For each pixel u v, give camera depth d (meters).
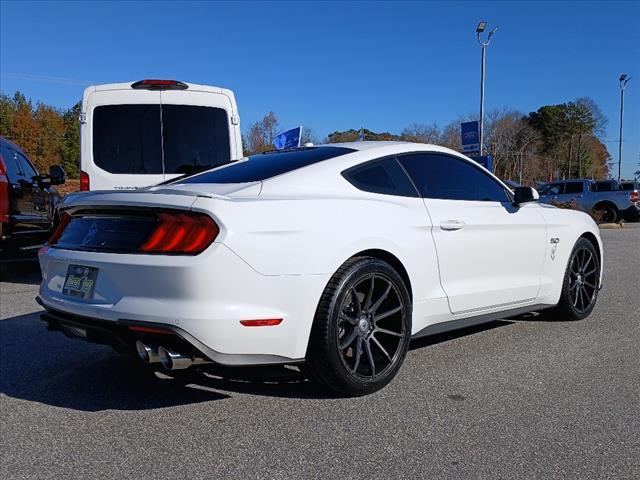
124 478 2.63
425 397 3.53
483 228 4.34
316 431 3.07
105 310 3.11
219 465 2.73
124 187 6.93
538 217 4.93
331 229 3.35
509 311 4.70
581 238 5.48
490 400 3.48
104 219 3.39
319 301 3.29
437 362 4.21
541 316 5.62
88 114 6.91
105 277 3.18
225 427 3.14
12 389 3.78
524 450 2.84
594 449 2.85
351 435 3.02
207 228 2.99
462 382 3.79
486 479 2.58
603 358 4.30
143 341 3.06
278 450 2.87
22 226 8.28
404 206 3.85
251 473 2.65
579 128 78.69
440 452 2.83
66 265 3.46
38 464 2.77
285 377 3.91
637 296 6.82
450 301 4.07
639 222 27.25
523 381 3.80
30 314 6.04
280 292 3.12
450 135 50.06
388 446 2.89
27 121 66.00
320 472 2.65
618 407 3.37
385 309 3.66
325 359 3.31
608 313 5.85
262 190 3.39
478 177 4.63
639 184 27.11
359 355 3.46
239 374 3.91
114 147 6.93
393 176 3.97
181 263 2.94
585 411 3.31
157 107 7.02
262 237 3.09
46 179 9.30
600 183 24.66
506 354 4.40
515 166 58.62
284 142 13.60
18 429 3.16
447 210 4.11
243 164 4.20
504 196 4.80
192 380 3.90
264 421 3.21
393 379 3.84
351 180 3.74
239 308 3.01
